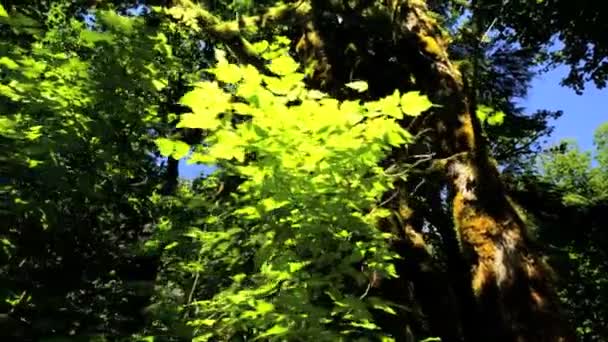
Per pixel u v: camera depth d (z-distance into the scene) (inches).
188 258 186.4
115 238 149.7
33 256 127.3
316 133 118.2
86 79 141.6
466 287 367.2
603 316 764.6
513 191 394.0
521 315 217.3
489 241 238.5
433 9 469.1
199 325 146.9
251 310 143.1
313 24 335.9
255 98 113.2
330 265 139.9
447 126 271.4
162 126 157.6
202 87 118.9
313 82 319.0
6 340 113.3
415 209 313.0
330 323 139.1
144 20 152.4
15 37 158.2
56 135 131.3
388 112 123.6
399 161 226.2
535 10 545.6
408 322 209.8
